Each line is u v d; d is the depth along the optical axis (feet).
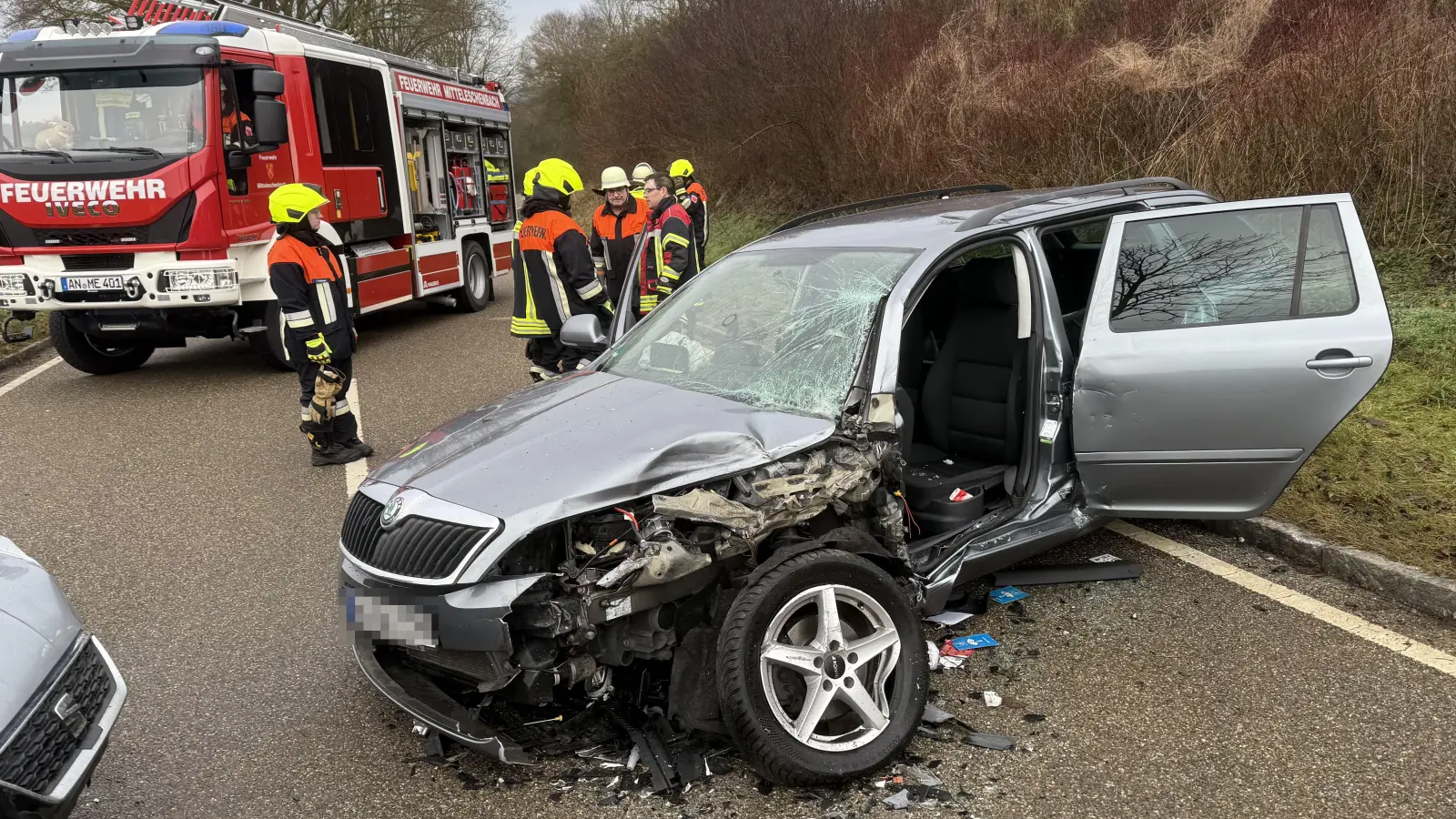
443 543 9.26
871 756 9.41
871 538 10.16
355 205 31.71
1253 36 28.53
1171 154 27.40
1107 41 32.96
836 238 13.51
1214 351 11.91
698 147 57.52
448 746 10.58
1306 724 10.10
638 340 13.65
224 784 10.06
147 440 23.44
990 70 35.40
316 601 14.38
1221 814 8.83
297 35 31.91
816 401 11.00
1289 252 12.34
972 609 12.87
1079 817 8.89
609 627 9.28
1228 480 12.35
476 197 42.55
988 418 13.57
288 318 19.90
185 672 12.41
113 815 9.60
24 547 16.87
